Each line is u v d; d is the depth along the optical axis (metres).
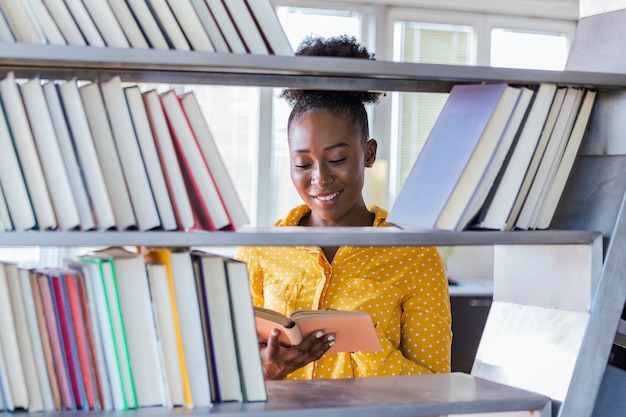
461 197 1.48
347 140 1.90
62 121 1.33
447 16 5.23
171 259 1.38
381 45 5.12
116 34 1.36
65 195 1.33
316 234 1.39
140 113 1.36
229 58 1.36
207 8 1.39
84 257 1.45
